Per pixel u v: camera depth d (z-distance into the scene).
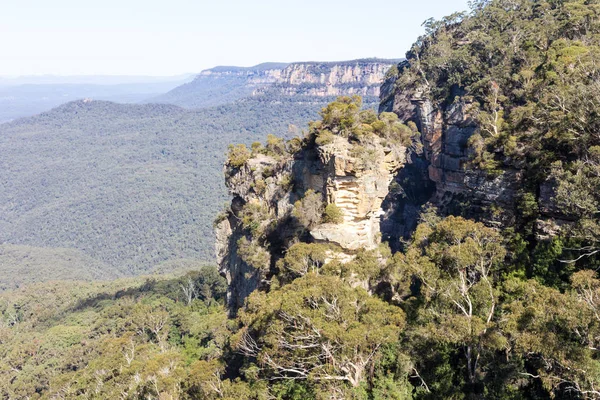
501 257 35.84
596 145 38.12
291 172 57.19
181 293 122.62
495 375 30.62
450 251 35.09
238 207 67.44
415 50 112.94
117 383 49.56
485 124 59.56
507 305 29.25
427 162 90.44
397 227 92.38
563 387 27.31
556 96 43.00
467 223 36.94
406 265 37.25
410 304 36.38
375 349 30.66
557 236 37.00
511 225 43.84
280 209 57.44
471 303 33.72
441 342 32.00
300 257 43.16
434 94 87.12
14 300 176.12
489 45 80.12
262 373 34.28
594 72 43.72
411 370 32.91
